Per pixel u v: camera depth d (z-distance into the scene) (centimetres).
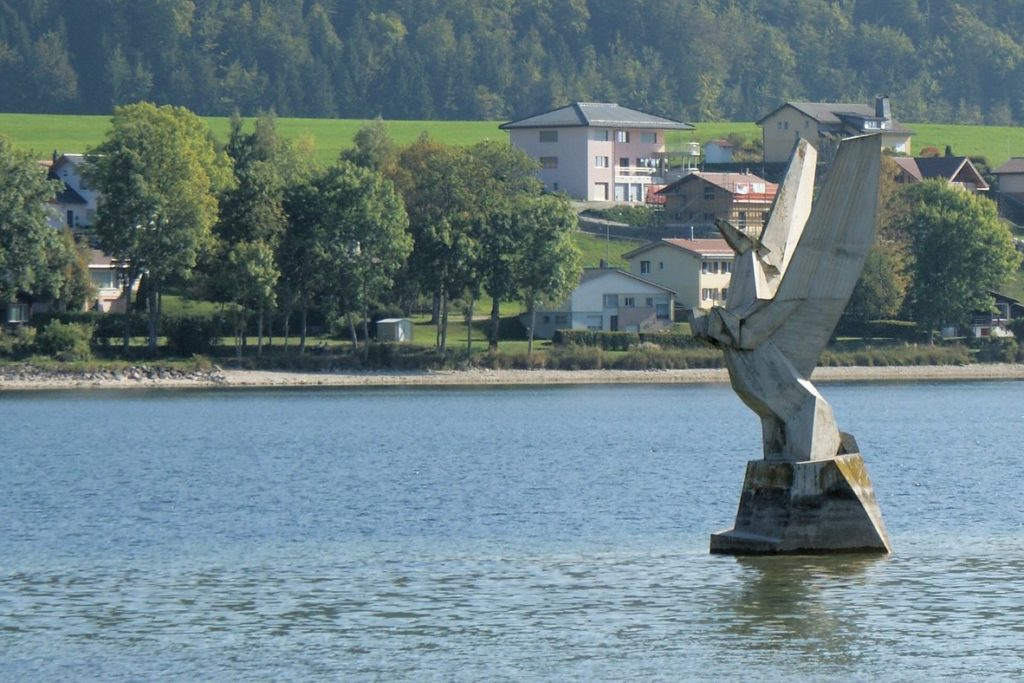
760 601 4369
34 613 4384
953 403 13750
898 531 5694
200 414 12506
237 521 6291
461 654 3909
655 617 4225
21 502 7012
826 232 4578
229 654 3931
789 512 4847
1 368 14812
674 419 12075
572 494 7106
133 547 5588
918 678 3672
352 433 10906
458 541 5625
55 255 15450
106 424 11650
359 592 4628
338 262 15425
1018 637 3988
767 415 4812
